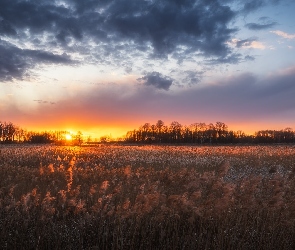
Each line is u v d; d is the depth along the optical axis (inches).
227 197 314.7
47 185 522.9
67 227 305.1
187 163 968.3
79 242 271.6
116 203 382.3
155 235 297.6
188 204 307.4
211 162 986.1
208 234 283.6
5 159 1011.3
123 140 4128.9
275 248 273.0
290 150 1422.2
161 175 540.4
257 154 1233.4
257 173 717.3
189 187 372.5
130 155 1219.9
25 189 487.5
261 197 357.1
